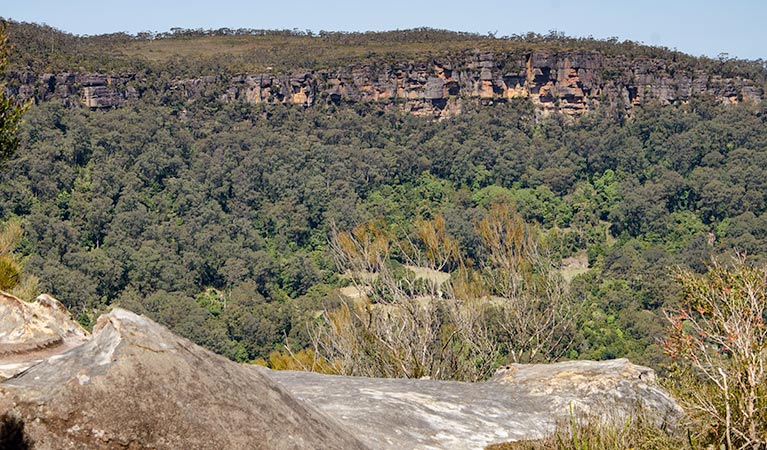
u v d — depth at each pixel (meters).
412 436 4.61
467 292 11.75
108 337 2.91
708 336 4.95
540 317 12.88
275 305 62.06
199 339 54.97
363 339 10.65
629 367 6.10
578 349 43.06
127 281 63.75
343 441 3.39
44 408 2.68
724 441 4.73
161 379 2.87
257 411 3.08
